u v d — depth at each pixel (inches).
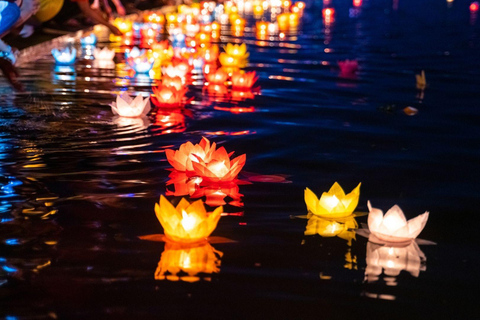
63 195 140.6
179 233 124.1
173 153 149.5
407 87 214.1
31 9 172.2
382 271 115.3
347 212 136.9
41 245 123.2
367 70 238.7
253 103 192.1
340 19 440.5
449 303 103.7
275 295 104.6
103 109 181.6
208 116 179.5
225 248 123.9
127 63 239.0
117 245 124.0
